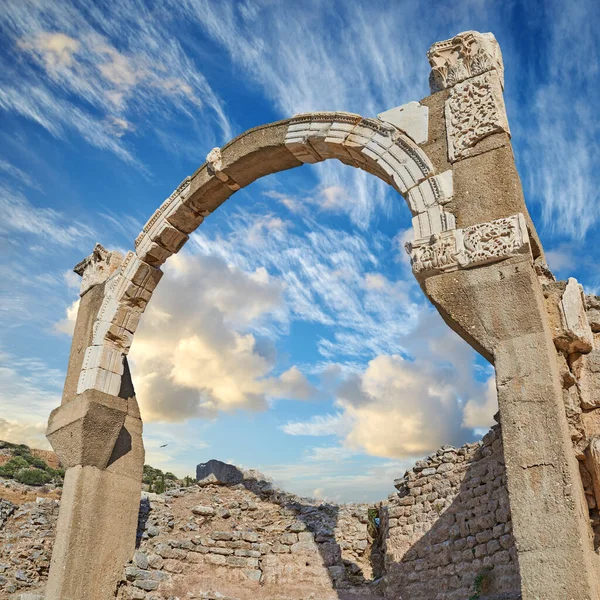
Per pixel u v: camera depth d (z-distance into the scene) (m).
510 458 6.98
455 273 8.20
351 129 10.53
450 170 8.97
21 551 13.23
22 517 13.98
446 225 8.56
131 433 13.03
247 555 13.37
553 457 6.77
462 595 10.65
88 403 12.02
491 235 8.09
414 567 11.95
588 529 6.78
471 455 11.81
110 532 11.92
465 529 11.13
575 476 6.82
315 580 13.05
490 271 7.96
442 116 9.44
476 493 11.12
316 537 13.98
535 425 7.00
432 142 9.38
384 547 13.32
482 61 9.26
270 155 11.90
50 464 43.47
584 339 7.82
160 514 14.04
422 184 9.10
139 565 12.02
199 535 13.57
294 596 12.55
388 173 9.63
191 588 12.11
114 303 13.14
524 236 7.86
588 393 7.71
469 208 8.52
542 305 7.80
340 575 13.15
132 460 12.85
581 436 7.45
